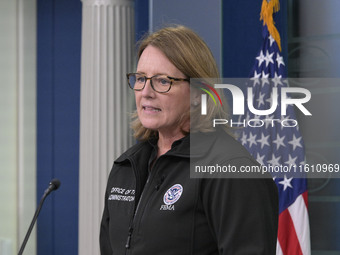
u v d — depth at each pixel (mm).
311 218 5941
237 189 1905
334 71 5969
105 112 5973
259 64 5340
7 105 7043
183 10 5477
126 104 6027
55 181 2721
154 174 2098
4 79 7055
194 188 1962
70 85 7074
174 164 2074
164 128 2164
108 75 5988
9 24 7035
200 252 1969
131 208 2145
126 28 6066
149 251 1978
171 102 2094
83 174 6012
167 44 2098
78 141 7035
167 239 1957
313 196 5941
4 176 7043
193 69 2098
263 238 1872
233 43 5594
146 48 2160
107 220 2383
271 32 5344
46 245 7035
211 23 5480
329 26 6000
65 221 7035
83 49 6133
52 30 7121
